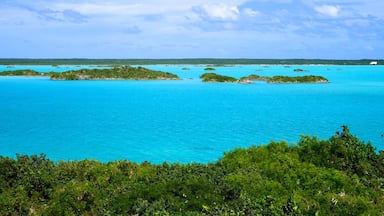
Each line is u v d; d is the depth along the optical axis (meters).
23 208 13.27
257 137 41.16
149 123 50.09
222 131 44.41
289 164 16.14
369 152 18.56
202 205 12.12
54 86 111.12
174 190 12.93
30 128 46.56
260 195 13.39
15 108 65.06
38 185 14.62
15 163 15.80
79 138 40.91
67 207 12.94
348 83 125.19
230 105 69.88
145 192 12.95
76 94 89.75
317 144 18.31
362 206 12.90
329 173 15.00
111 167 15.98
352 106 68.62
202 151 35.28
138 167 16.52
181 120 52.59
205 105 69.88
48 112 60.53
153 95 88.06
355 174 15.73
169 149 36.09
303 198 13.34
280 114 58.56
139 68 146.88
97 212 12.95
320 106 68.69
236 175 14.52
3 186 14.41
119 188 14.05
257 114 58.62
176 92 95.81
